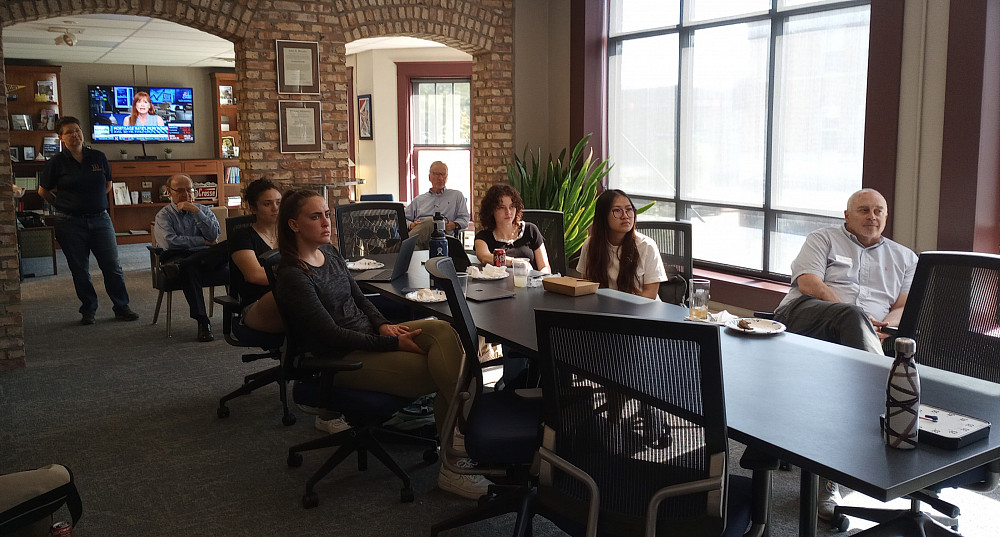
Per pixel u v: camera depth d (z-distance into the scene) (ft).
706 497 5.70
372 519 9.34
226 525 9.17
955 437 5.56
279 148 20.99
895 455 5.47
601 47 22.93
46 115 35.73
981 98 13.47
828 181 17.15
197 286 17.67
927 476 5.16
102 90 37.42
